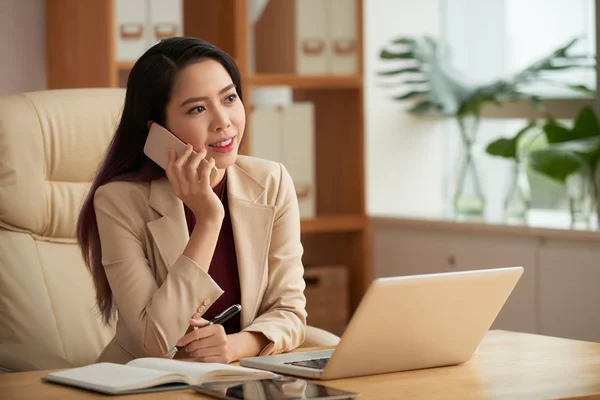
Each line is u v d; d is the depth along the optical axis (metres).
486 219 4.48
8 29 4.29
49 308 2.83
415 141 5.29
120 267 2.25
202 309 2.15
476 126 4.65
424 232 4.57
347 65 4.70
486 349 2.10
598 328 3.83
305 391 1.62
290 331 2.27
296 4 4.59
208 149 2.30
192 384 1.68
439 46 5.00
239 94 2.40
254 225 2.41
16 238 2.87
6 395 1.66
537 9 4.87
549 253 4.01
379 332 1.78
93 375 1.75
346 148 4.84
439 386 1.72
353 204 4.83
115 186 2.34
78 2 4.22
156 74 2.31
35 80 4.37
